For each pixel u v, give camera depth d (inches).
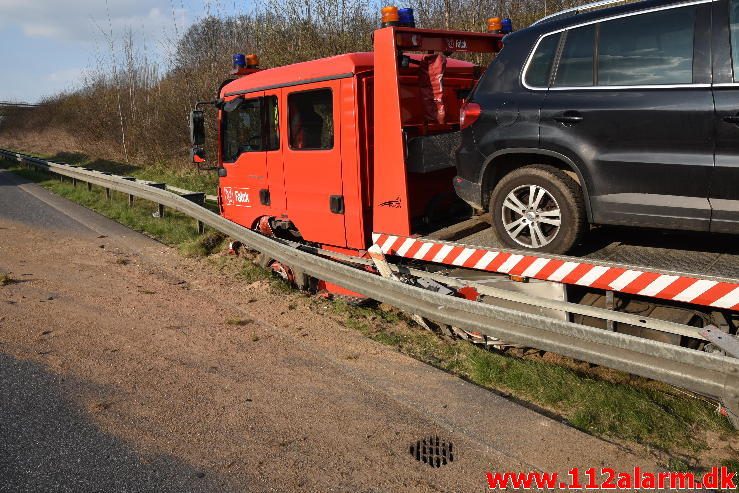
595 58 170.2
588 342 155.3
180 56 703.7
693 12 155.2
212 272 312.5
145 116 840.9
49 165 687.1
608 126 164.1
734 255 163.5
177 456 144.9
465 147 197.5
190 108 697.0
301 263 255.3
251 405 169.6
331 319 240.2
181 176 643.5
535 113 177.9
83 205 526.6
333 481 135.0
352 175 238.2
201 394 176.2
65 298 266.4
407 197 212.8
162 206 452.4
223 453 146.0
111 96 938.7
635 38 163.9
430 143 221.8
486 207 198.2
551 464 140.3
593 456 142.8
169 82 793.6
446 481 134.9
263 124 280.8
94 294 273.9
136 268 323.9
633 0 170.6
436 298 192.1
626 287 155.2
